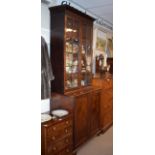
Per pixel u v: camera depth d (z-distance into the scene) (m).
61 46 2.52
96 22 3.96
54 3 2.67
